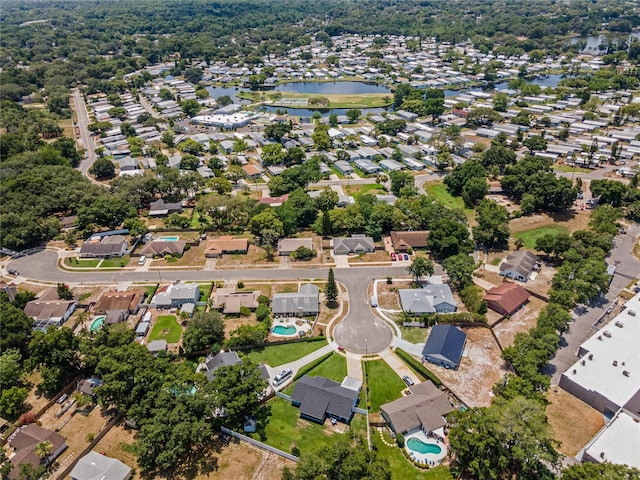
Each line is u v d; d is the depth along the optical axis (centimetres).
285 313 13388
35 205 18912
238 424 10038
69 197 19662
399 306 13738
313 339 12438
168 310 13875
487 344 12162
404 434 9619
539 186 19062
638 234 17288
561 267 14312
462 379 11025
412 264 14462
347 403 10081
